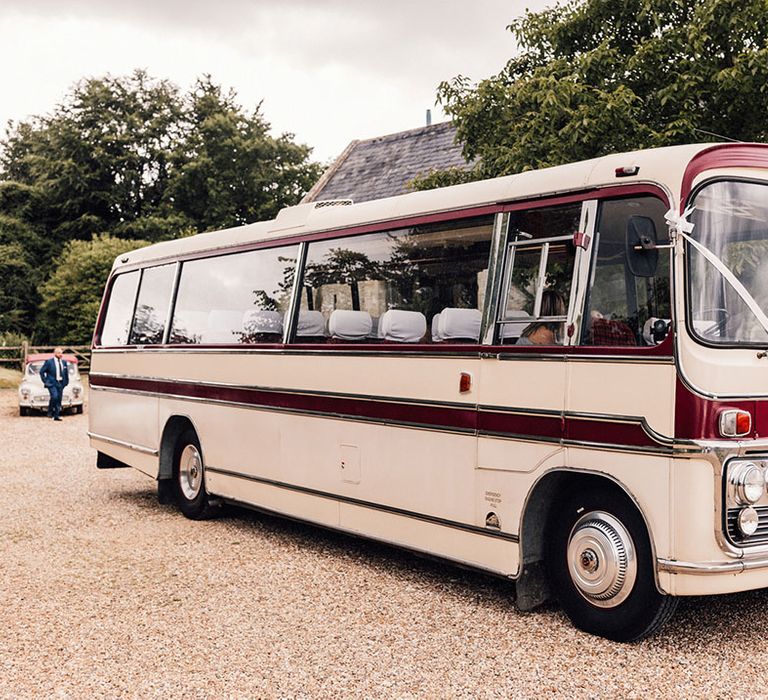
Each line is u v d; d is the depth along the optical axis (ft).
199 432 30.30
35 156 174.81
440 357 20.80
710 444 15.66
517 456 18.84
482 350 19.77
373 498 22.71
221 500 30.04
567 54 37.81
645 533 16.84
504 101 38.24
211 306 30.35
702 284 16.30
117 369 35.91
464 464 20.10
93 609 20.18
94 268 129.70
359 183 74.59
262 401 27.07
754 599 20.25
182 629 18.71
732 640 17.57
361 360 23.18
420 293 21.84
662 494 16.10
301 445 25.39
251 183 164.35
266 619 19.31
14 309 155.63
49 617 19.65
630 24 36.52
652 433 16.26
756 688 15.26
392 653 17.11
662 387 16.19
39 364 75.61
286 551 25.76
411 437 21.53
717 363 16.01
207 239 31.24
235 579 22.63
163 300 33.32
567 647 17.25
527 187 19.30
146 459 33.50
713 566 15.58
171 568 23.84
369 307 23.32
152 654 17.26
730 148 17.07
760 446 16.05
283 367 26.20
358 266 23.94
